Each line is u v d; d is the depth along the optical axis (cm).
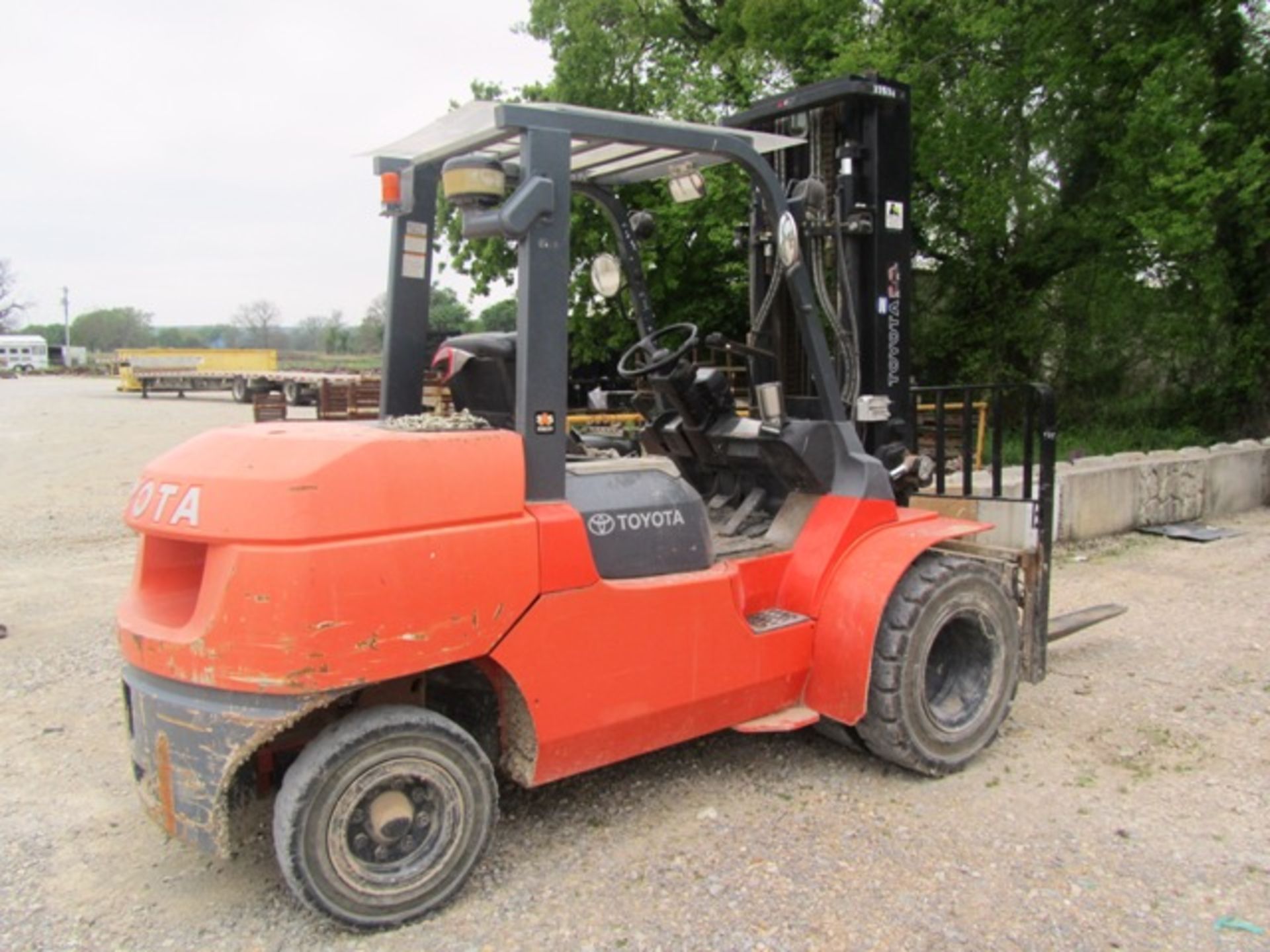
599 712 357
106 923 331
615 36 1477
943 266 1641
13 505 1173
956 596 427
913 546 423
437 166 419
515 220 329
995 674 446
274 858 373
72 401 3134
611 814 398
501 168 342
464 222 353
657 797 412
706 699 388
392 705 328
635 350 479
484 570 325
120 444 1814
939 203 1553
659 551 381
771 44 1382
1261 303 1474
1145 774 434
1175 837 377
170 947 318
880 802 407
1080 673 565
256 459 314
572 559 344
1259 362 1486
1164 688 541
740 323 1672
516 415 349
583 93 1466
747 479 484
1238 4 1320
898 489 508
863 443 499
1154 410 1653
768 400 439
